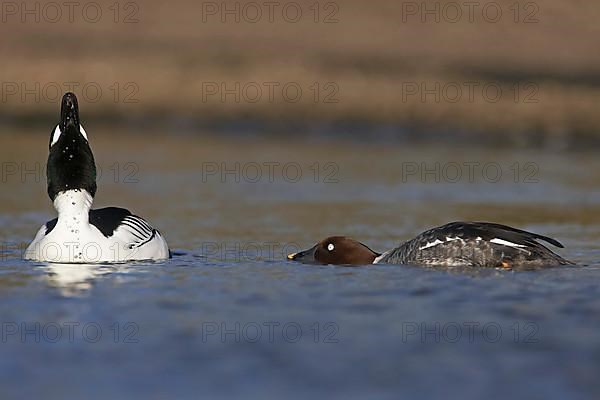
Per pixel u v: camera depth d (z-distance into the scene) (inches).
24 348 339.6
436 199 769.6
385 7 1620.3
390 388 301.6
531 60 1418.6
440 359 328.5
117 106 1252.5
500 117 1152.2
